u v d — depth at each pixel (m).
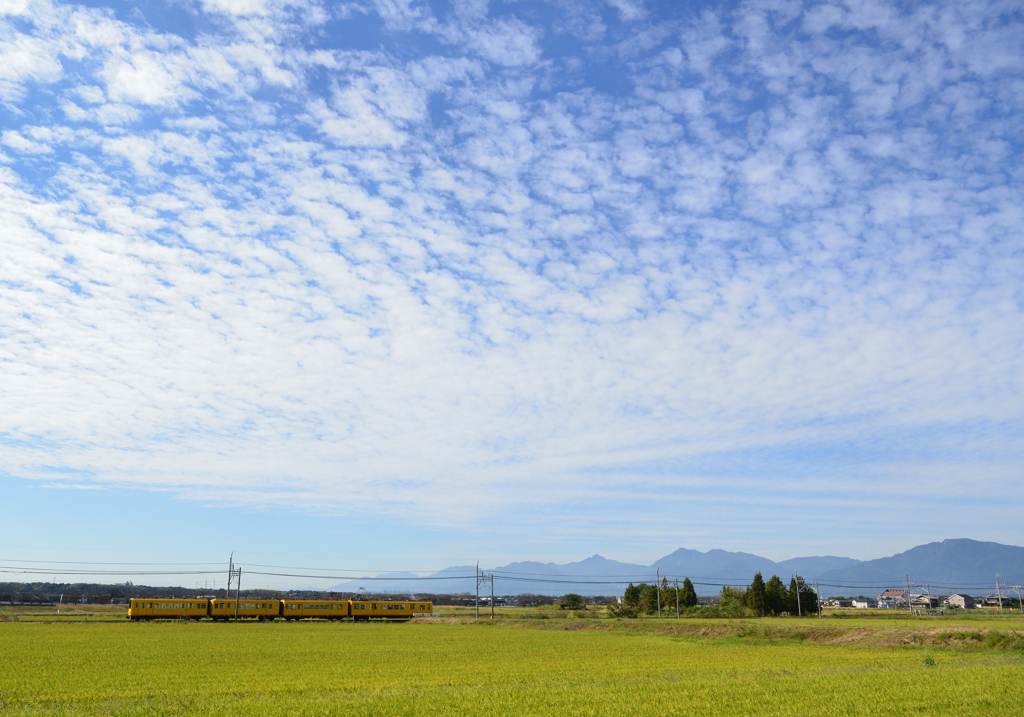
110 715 27.69
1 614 118.44
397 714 27.84
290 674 42.12
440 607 198.38
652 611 137.62
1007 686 33.88
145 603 116.88
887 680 36.44
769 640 72.19
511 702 30.52
